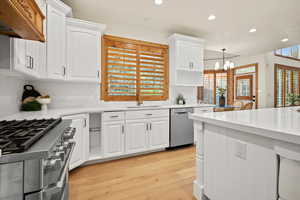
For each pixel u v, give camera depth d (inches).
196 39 140.2
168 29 136.6
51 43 80.6
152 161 101.3
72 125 82.8
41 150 26.0
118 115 102.2
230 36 153.8
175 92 150.5
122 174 84.7
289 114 64.2
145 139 111.2
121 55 123.3
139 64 132.3
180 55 136.3
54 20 82.4
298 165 33.1
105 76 120.0
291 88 273.4
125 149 104.5
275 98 244.8
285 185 35.5
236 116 58.7
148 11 107.2
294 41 169.3
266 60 229.3
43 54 76.0
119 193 68.2
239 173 47.1
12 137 31.7
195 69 143.1
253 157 43.0
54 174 31.2
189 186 73.6
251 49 199.6
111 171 88.0
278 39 162.9
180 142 124.2
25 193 25.0
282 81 257.8
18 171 24.5
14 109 76.2
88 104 114.4
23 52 56.8
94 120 115.6
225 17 115.7
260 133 38.8
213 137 57.0
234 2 97.0
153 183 76.0
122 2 96.8
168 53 145.5
